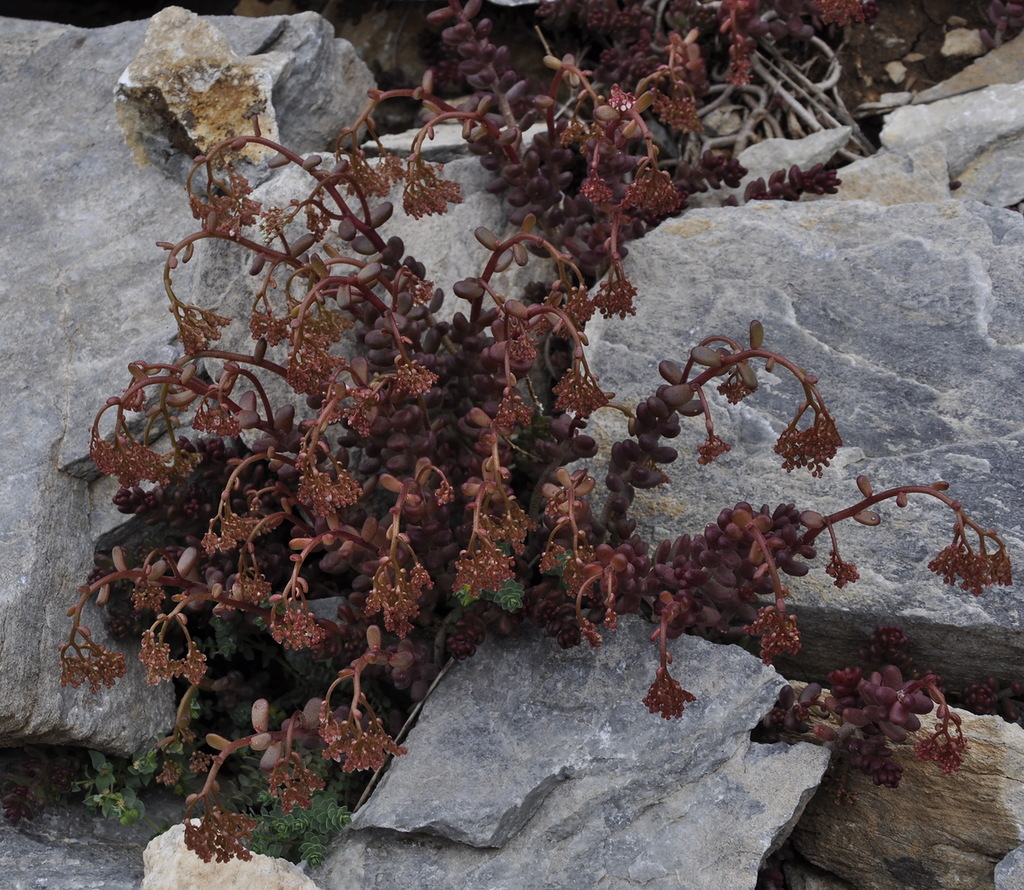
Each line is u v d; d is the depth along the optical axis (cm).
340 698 113
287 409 107
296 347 103
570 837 104
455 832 104
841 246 116
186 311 105
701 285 116
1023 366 110
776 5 124
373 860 105
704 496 111
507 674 108
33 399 115
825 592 108
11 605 108
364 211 110
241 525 104
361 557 107
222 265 117
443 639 110
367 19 136
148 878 103
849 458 110
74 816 110
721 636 110
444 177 121
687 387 104
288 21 127
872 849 107
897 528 108
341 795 110
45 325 118
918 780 106
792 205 118
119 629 111
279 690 116
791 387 113
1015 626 105
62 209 123
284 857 107
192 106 121
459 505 112
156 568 103
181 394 106
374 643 100
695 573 104
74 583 111
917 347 112
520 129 117
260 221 118
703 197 125
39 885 105
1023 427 109
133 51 130
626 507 108
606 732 106
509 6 130
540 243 105
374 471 109
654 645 108
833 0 117
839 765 107
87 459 113
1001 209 115
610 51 128
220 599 104
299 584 102
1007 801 104
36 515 111
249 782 112
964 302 112
